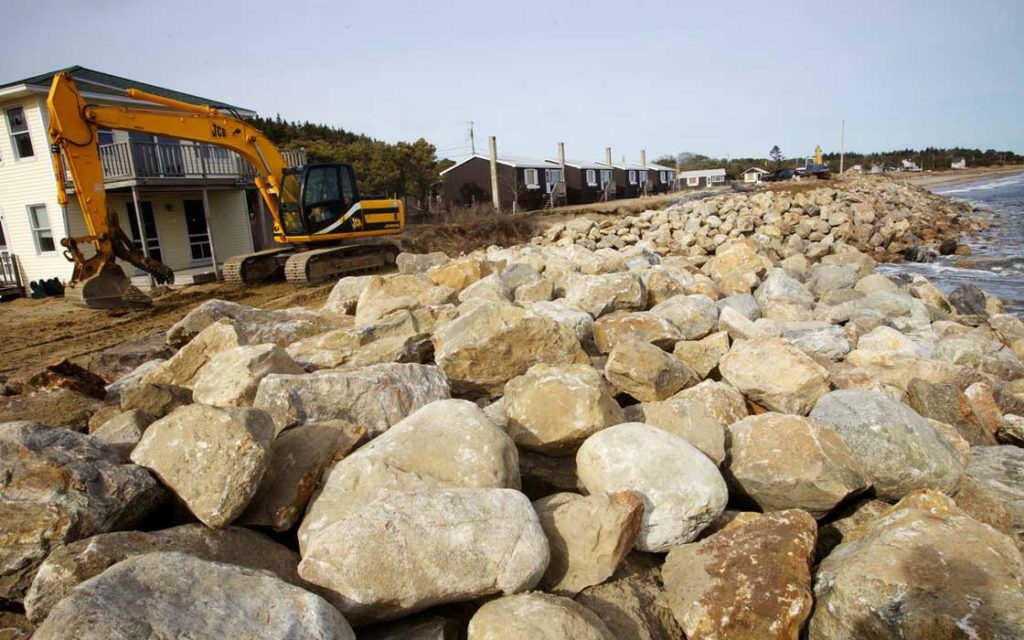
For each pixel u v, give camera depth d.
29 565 2.77
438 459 3.29
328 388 4.05
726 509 3.98
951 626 2.59
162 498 3.19
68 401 5.07
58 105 11.49
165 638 2.11
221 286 15.70
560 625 2.50
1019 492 4.08
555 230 21.88
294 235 15.12
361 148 36.78
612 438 3.69
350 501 3.15
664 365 4.99
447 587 2.67
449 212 27.58
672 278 9.00
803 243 18.86
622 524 3.15
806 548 3.23
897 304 9.20
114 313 13.02
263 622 2.26
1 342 10.95
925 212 28.19
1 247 18.80
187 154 18.38
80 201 12.12
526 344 5.11
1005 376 6.84
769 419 4.27
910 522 3.20
